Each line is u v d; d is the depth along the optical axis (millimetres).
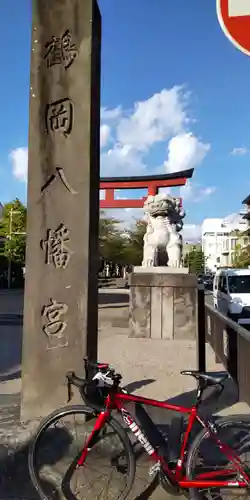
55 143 4355
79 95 4336
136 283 10367
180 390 5750
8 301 26453
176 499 3121
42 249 4328
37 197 4355
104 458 3154
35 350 4270
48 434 3248
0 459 3564
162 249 10922
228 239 89438
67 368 4223
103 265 46500
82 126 4328
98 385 3271
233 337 6008
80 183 4312
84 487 3152
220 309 16375
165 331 10203
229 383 6152
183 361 7691
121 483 3107
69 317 4254
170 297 10242
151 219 11102
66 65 4355
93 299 4500
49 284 4297
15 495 3262
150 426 3107
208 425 3018
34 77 4379
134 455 3074
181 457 3027
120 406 3129
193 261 87250
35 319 4289
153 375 6625
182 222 11367
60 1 4371
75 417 3273
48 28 4379
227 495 2953
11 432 3865
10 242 44469
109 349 8805
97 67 4641
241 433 3033
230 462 2990
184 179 25422
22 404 4246
